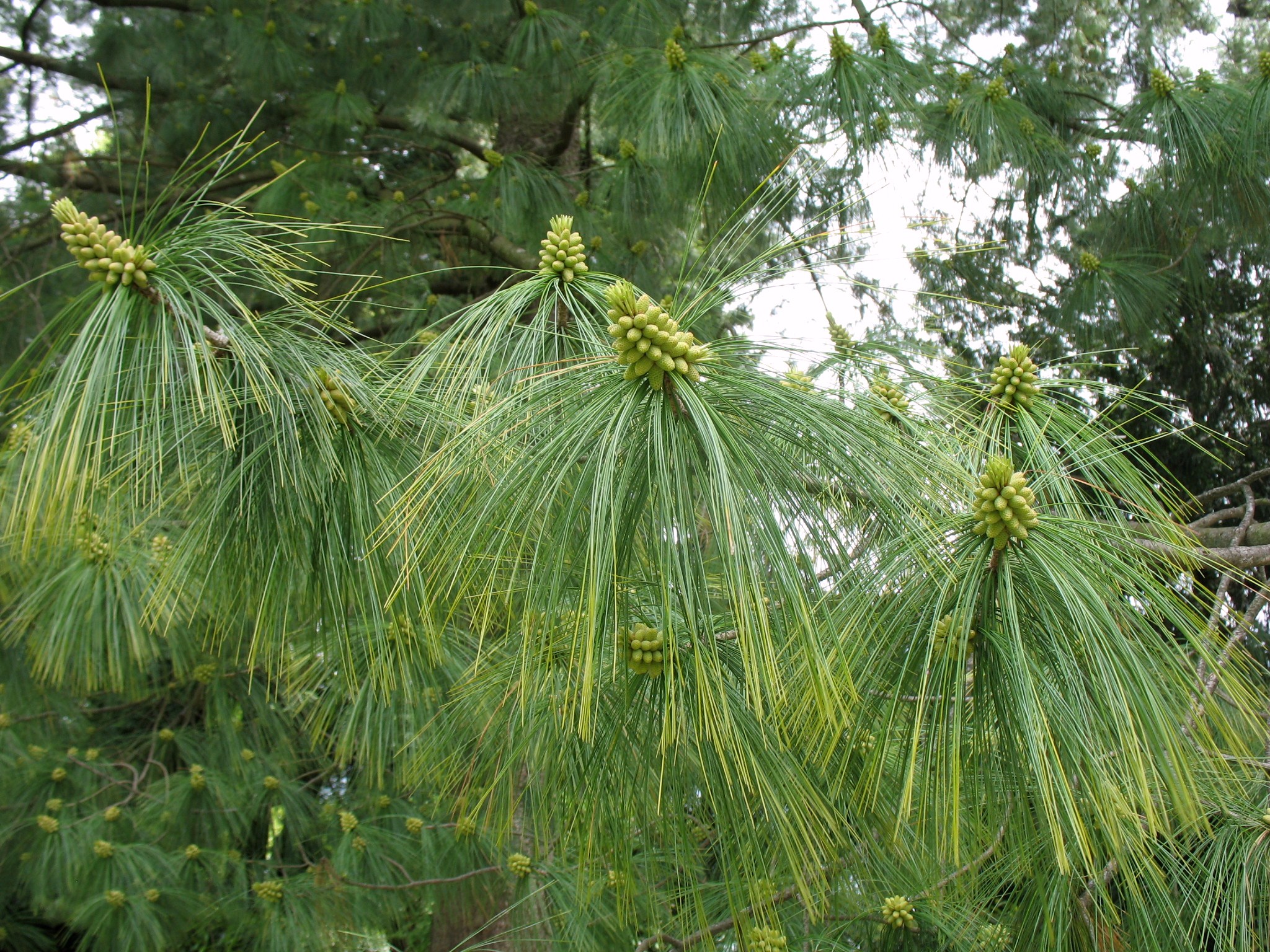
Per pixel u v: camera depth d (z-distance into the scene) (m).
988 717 1.19
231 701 2.57
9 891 2.53
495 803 1.35
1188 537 1.26
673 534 1.13
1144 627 1.16
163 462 1.27
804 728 1.20
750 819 1.21
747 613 1.10
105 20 3.28
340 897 2.08
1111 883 1.37
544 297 1.26
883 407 1.26
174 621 1.63
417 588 1.28
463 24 3.04
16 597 1.69
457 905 1.96
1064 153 2.43
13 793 2.35
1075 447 1.29
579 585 1.18
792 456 1.19
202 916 2.28
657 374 1.14
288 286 1.28
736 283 1.23
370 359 1.31
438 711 1.41
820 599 1.16
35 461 1.18
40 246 3.18
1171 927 1.26
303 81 3.12
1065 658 1.15
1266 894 1.27
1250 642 1.39
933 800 1.18
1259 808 1.31
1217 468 3.97
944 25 3.31
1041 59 3.37
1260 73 2.14
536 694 1.24
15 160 3.32
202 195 1.25
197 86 3.34
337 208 2.71
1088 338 2.77
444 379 1.26
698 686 1.14
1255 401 3.86
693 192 2.15
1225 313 3.62
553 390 1.17
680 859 1.31
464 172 4.19
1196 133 2.11
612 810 1.26
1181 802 1.13
